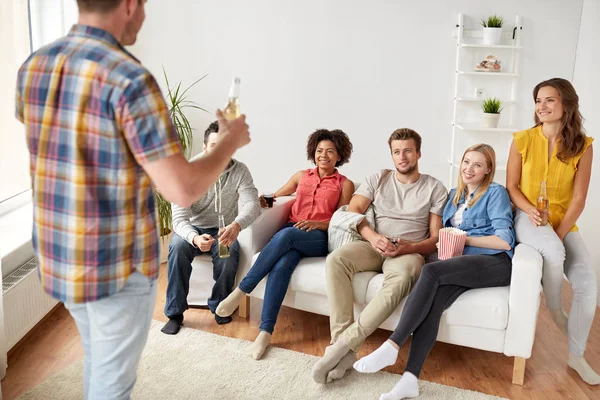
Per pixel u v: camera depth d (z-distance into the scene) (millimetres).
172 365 2539
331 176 3139
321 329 2967
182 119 4113
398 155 2881
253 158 4418
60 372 2441
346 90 4246
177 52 4246
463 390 2412
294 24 4168
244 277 2785
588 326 2561
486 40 4008
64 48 1356
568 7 4039
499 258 2588
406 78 4207
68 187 1357
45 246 1427
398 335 2359
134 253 1445
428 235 2900
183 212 2943
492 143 4277
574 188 2709
